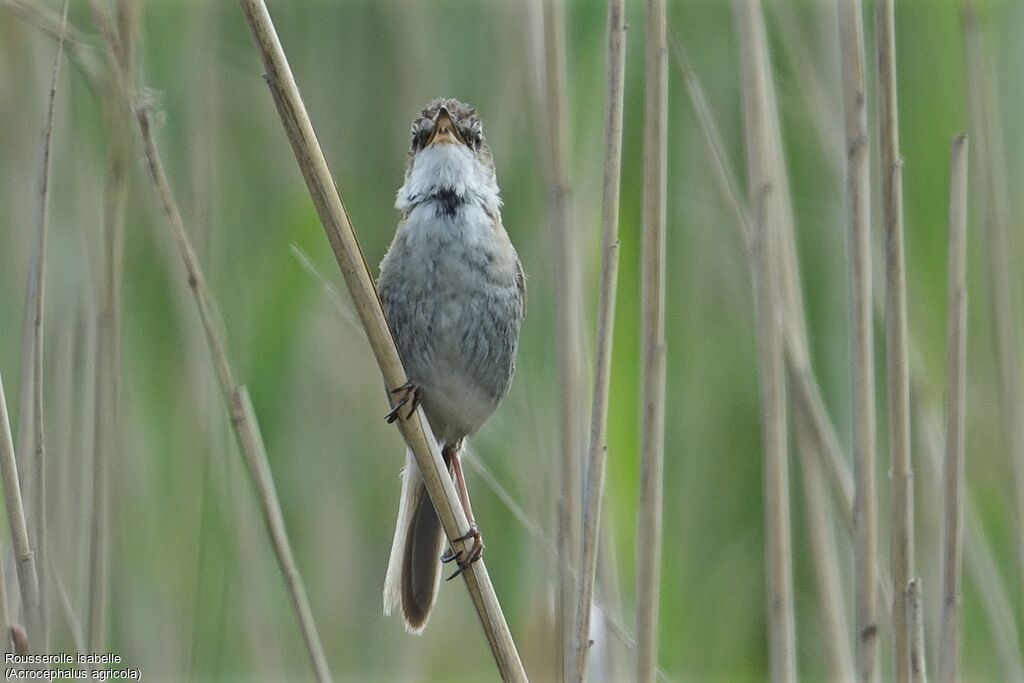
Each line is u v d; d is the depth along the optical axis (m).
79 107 10.12
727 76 11.49
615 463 9.32
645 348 7.75
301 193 10.09
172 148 10.19
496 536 10.40
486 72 11.08
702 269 11.57
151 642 9.91
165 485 10.16
